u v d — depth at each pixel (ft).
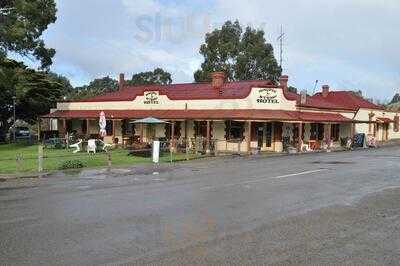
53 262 22.95
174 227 30.68
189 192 46.37
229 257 24.04
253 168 72.95
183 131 128.06
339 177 59.82
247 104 118.01
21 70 160.04
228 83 139.33
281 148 119.85
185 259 23.62
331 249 25.91
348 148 136.46
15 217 33.63
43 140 135.64
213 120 116.88
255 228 30.68
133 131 138.62
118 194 44.96
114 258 23.67
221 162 85.97
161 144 104.42
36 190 48.11
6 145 140.15
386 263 23.58
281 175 62.03
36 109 173.27
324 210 37.27
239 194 45.09
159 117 122.52
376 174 63.62
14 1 133.49
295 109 124.16
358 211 37.11
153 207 37.83
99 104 145.79
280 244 26.78
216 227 30.83
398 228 31.35
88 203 39.65
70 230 29.60
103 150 109.81
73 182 55.26
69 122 155.12
